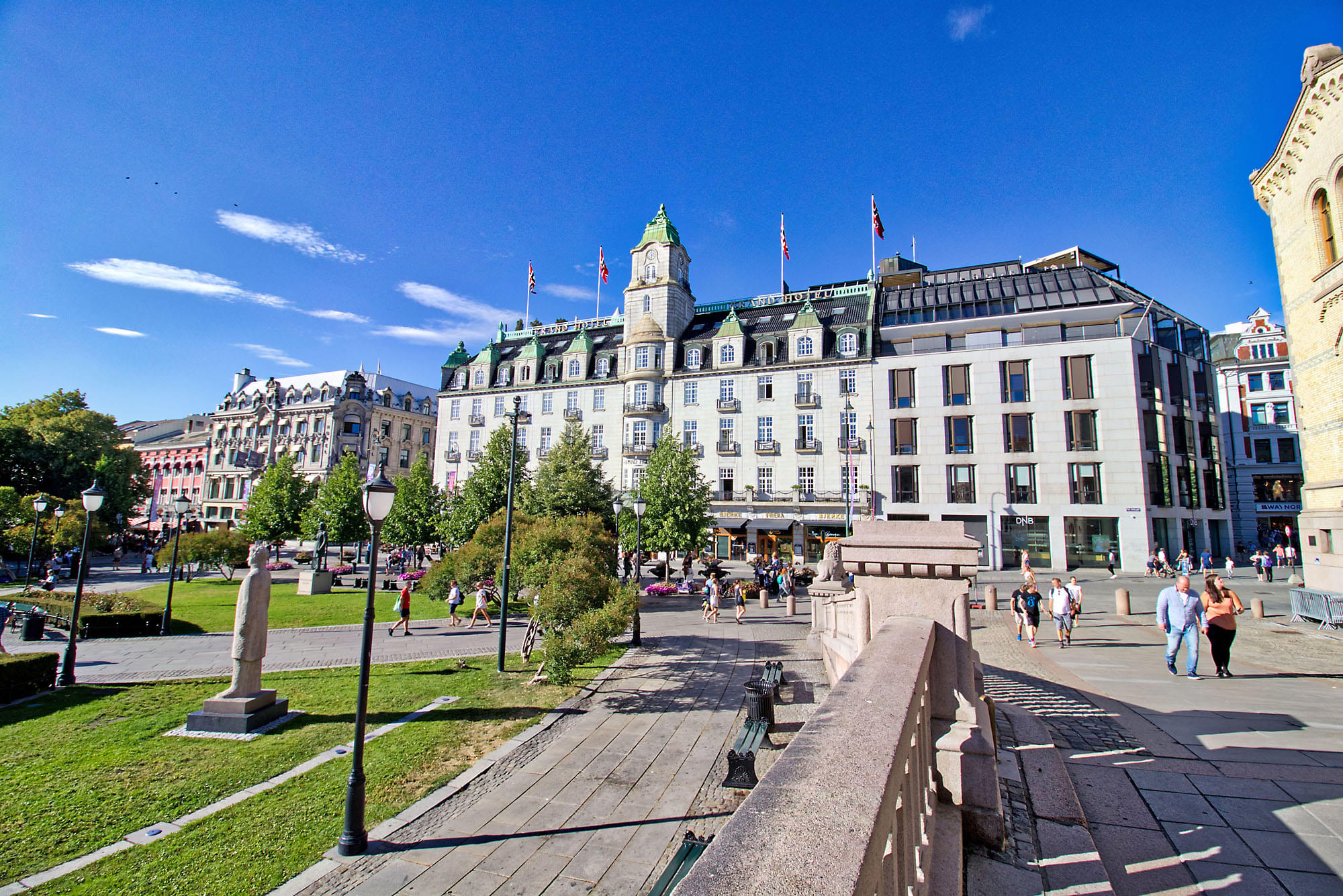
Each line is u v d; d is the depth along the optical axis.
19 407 52.81
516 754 8.96
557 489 31.59
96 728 10.16
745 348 47.34
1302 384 18.27
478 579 19.95
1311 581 17.81
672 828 6.84
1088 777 5.72
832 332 45.16
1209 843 4.47
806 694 11.35
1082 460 37.16
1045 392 38.47
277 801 7.54
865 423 42.59
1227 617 10.36
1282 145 18.36
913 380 41.69
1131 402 36.53
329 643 17.42
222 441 77.62
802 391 44.62
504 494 32.78
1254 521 50.06
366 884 5.85
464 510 33.16
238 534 35.09
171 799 7.55
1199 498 39.53
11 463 49.28
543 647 11.86
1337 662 11.66
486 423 55.75
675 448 35.53
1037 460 38.09
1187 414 40.16
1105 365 37.28
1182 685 9.77
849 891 1.32
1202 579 30.72
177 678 13.41
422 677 13.52
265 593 10.68
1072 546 36.88
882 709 2.60
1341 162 16.19
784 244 53.81
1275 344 50.66
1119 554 35.84
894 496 41.06
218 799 7.60
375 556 7.11
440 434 57.47
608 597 14.02
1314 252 17.36
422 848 6.47
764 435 45.50
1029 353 39.09
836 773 2.00
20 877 5.88
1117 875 4.07
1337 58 16.14
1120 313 38.38
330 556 56.06
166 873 6.00
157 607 20.25
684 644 16.88
